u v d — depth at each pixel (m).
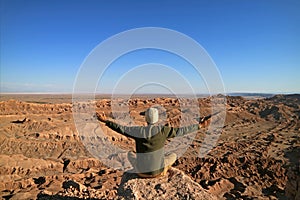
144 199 8.06
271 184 28.34
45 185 27.38
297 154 38.62
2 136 41.44
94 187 26.64
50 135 42.81
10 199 24.05
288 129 58.03
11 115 55.06
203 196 8.27
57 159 35.97
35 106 66.44
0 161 32.16
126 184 8.66
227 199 24.92
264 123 64.94
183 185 8.69
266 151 40.78
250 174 31.11
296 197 9.01
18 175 30.56
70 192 13.25
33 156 37.81
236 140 47.50
